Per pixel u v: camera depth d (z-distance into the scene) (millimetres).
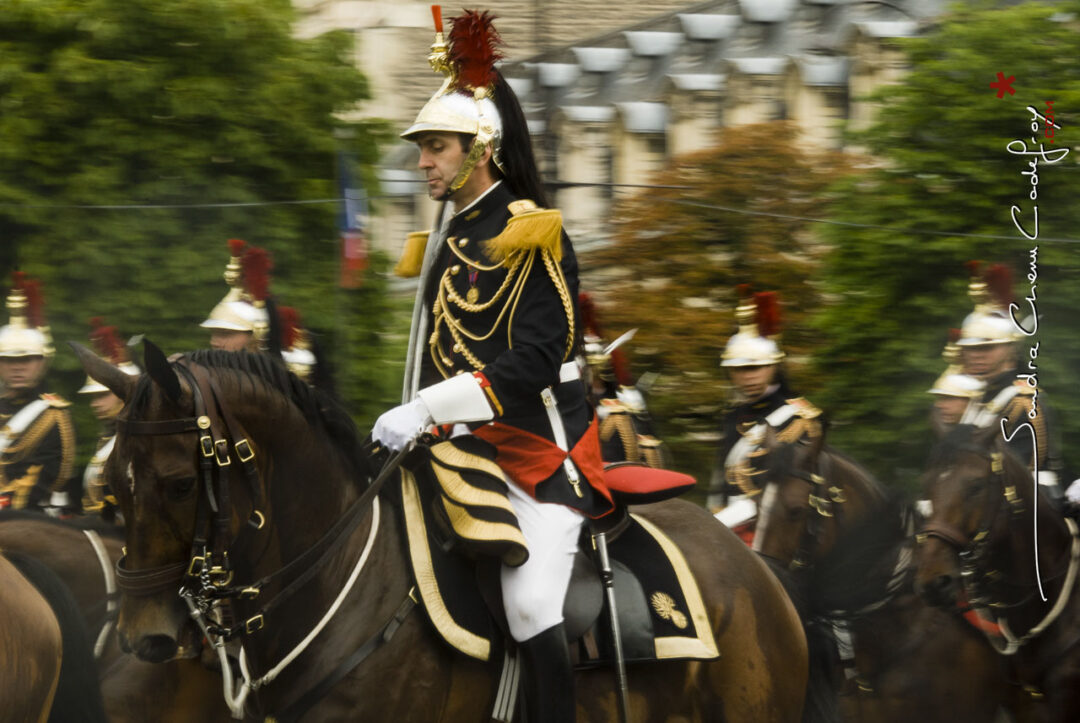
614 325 27375
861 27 34500
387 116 36125
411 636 10188
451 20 10672
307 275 25062
